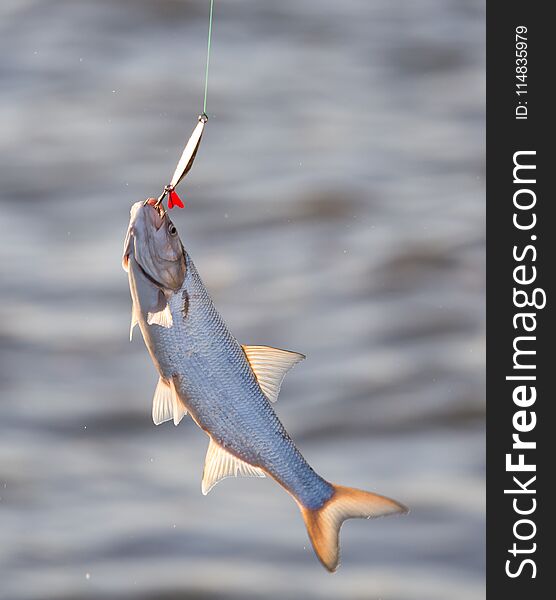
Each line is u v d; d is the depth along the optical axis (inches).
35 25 1502.2
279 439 352.2
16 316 908.0
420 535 668.7
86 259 1011.3
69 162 1199.6
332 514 348.2
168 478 716.0
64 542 660.7
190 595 619.5
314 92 1371.8
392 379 831.7
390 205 1109.1
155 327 345.1
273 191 1130.7
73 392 810.2
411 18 1565.0
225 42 1483.8
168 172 1184.2
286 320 922.1
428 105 1344.7
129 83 1373.0
